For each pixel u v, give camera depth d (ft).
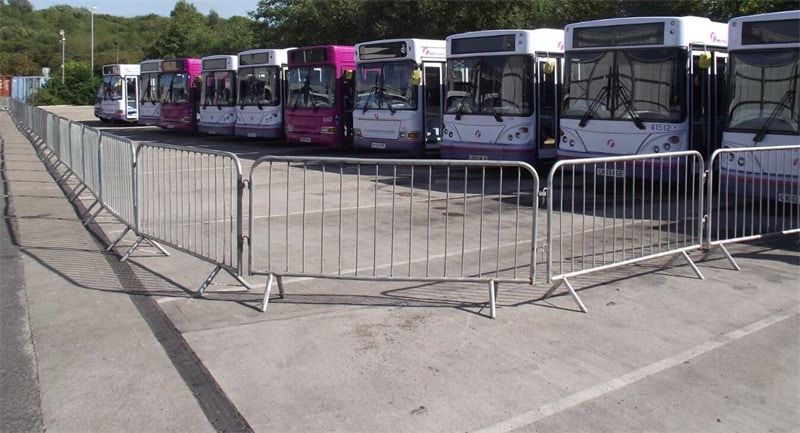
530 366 15.99
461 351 16.84
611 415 13.71
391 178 49.16
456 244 28.27
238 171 20.74
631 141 38.55
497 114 46.65
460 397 14.47
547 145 47.34
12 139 86.99
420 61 55.16
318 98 63.93
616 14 70.85
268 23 134.62
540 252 26.84
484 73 47.50
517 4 89.10
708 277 23.34
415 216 34.50
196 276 23.44
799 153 31.27
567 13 77.10
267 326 18.54
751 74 34.32
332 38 109.19
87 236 29.96
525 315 19.43
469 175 50.67
